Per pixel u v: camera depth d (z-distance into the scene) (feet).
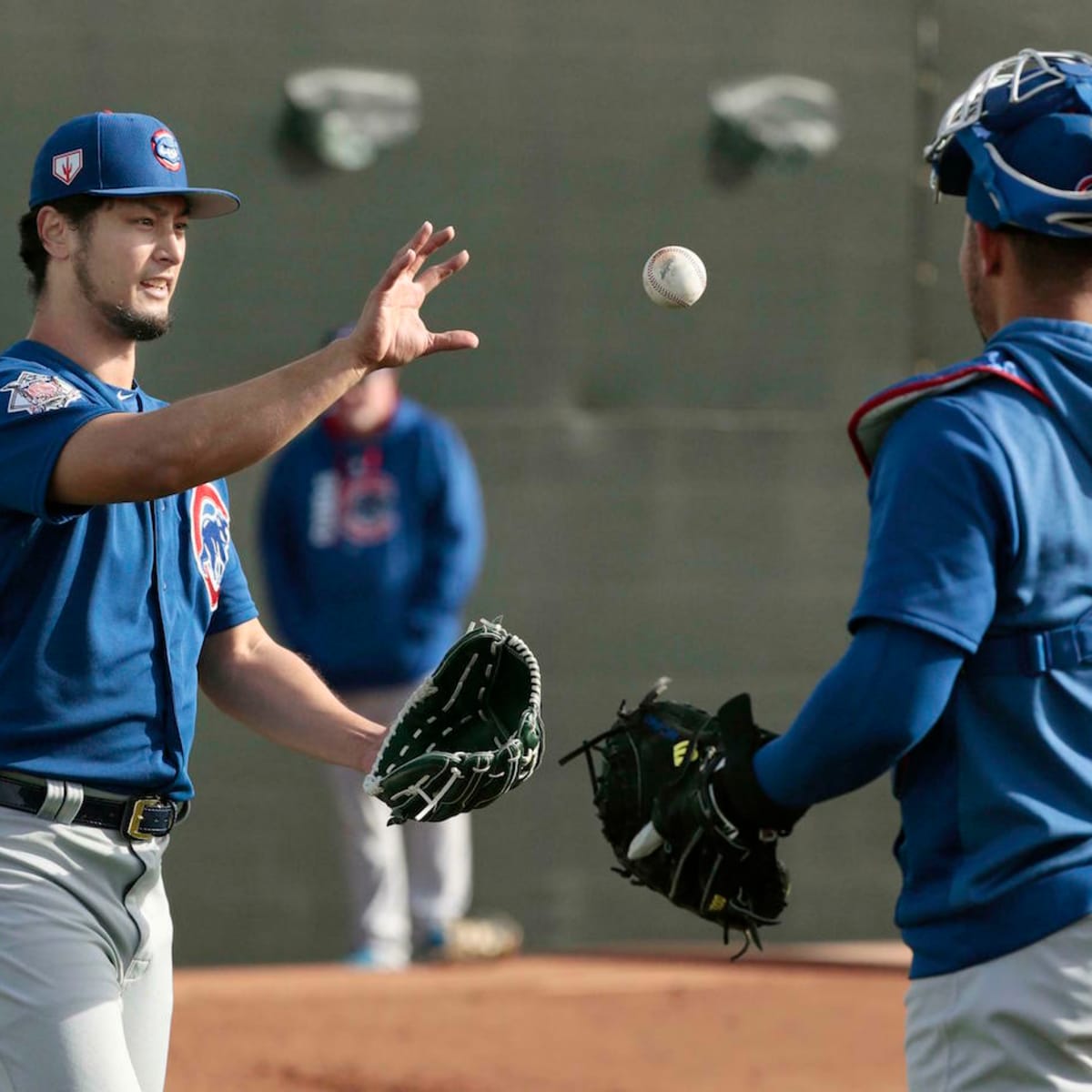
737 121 104.88
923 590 28.45
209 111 101.09
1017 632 29.32
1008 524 28.76
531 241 103.71
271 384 33.09
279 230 101.60
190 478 33.06
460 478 91.30
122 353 38.65
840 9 105.81
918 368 106.63
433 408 102.53
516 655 36.04
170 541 37.78
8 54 99.35
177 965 98.32
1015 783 29.19
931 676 28.45
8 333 98.53
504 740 36.37
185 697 38.09
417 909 94.02
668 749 34.24
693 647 103.71
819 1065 73.67
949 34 106.63
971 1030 29.40
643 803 34.32
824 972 93.97
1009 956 29.07
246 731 99.66
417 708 36.47
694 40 104.94
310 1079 70.64
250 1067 72.38
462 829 94.58
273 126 101.60
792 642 104.47
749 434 104.73
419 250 34.60
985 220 31.37
